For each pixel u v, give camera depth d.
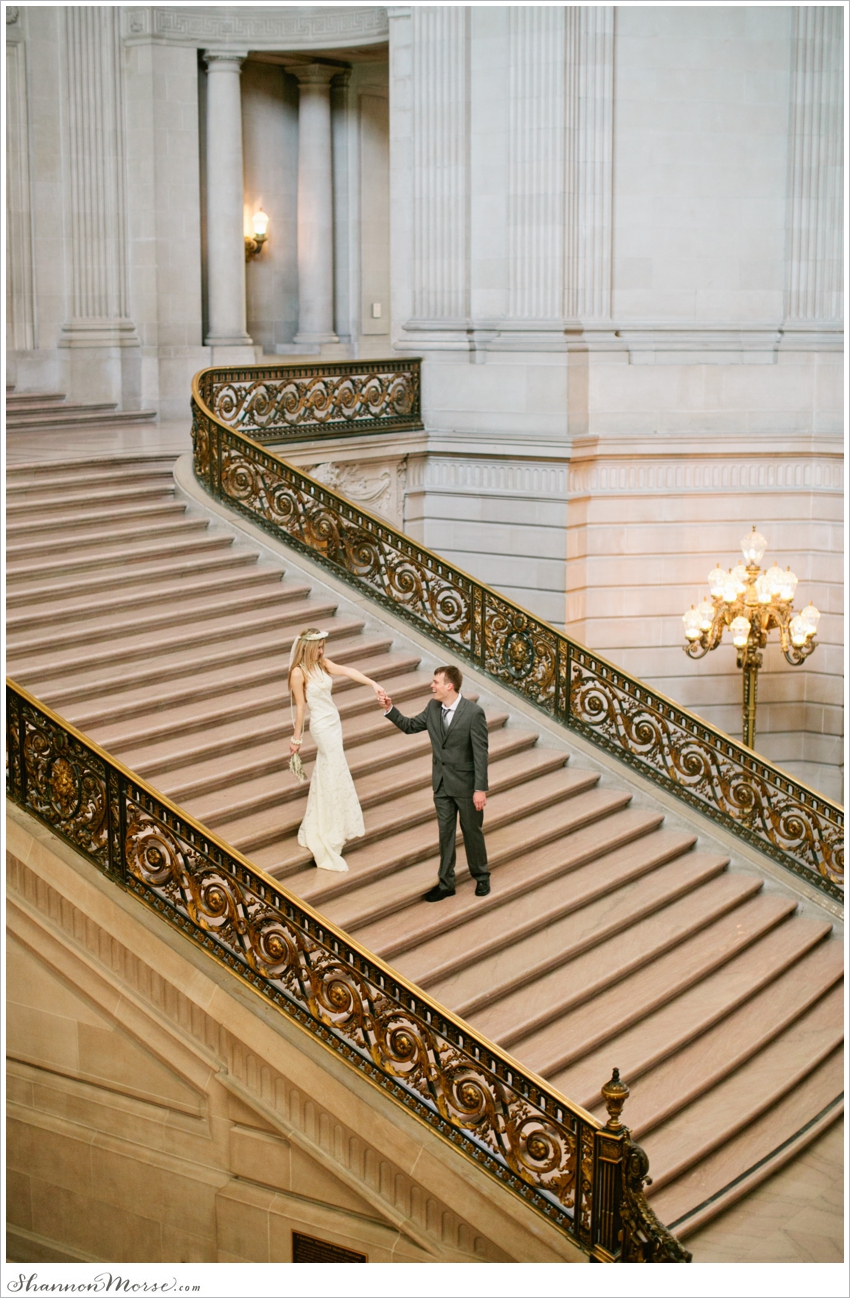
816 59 15.84
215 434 13.01
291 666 9.30
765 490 16.53
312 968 7.83
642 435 16.28
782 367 16.45
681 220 16.20
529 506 16.25
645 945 9.64
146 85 17.91
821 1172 8.24
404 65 16.73
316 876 9.15
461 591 12.23
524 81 15.74
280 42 18.36
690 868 10.84
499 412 16.33
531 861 10.15
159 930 8.23
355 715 11.16
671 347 16.30
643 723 11.66
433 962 8.70
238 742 10.15
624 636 16.73
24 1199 9.04
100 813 8.45
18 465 12.41
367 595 12.59
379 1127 7.57
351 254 20.45
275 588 12.33
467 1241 7.47
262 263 19.97
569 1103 7.10
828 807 10.95
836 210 16.03
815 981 10.02
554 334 15.95
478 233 16.36
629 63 15.91
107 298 18.25
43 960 8.80
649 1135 8.22
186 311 18.56
